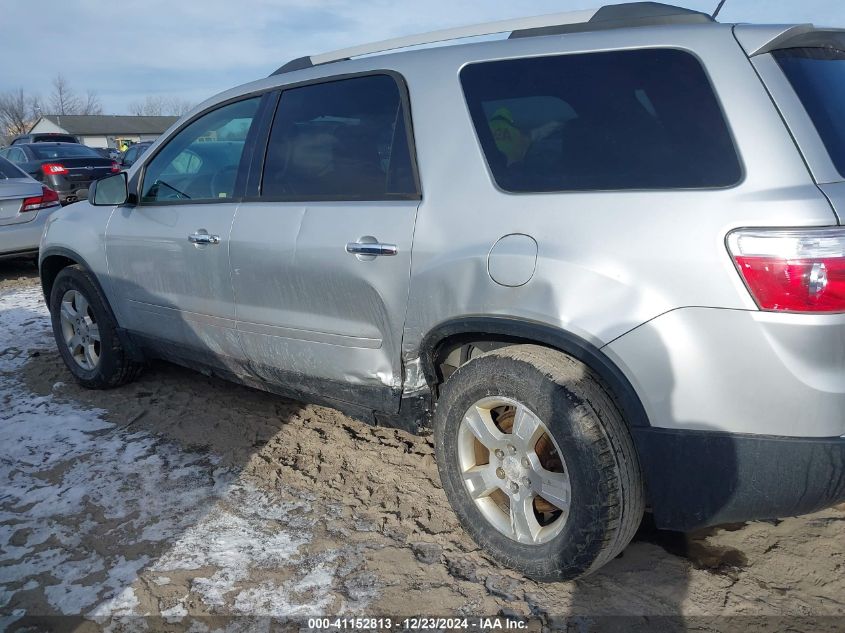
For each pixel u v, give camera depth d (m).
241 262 3.27
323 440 3.69
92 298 4.24
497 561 2.56
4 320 6.36
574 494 2.25
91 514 3.03
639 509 2.27
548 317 2.27
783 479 2.03
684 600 2.39
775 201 1.96
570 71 2.46
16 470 3.43
